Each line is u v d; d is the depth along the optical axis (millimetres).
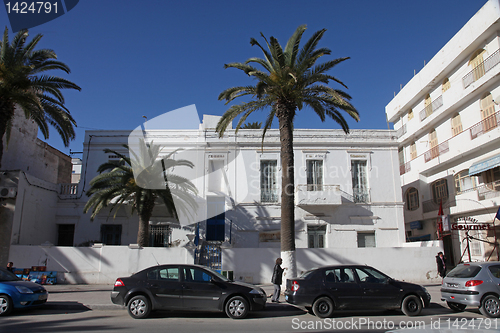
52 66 15562
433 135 26188
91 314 10055
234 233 21219
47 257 16312
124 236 21344
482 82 20156
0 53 14648
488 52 20406
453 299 10078
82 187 21906
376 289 9797
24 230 18453
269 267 16594
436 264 17156
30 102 14602
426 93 26688
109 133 22609
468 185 22188
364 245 21594
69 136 17234
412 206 28312
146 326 8266
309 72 14305
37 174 25125
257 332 7723
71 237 21734
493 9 19219
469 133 21375
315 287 9750
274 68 14266
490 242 19156
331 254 16828
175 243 20641
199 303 9352
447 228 18766
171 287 9391
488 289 9508
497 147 19969
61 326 8188
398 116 31109
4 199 17766
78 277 16078
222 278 9859
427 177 26594
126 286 9406
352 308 9672
